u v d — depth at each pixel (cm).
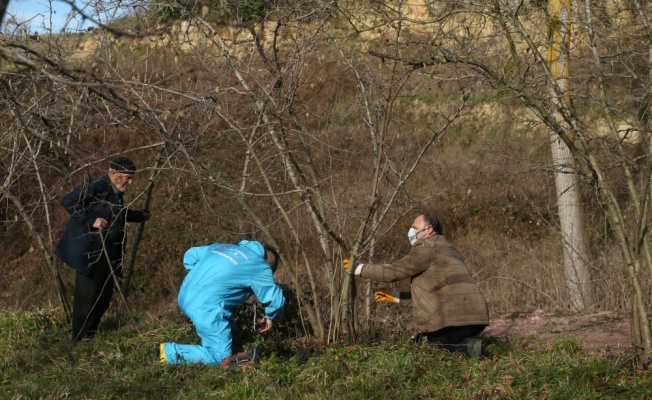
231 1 717
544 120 646
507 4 648
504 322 909
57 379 613
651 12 667
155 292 1161
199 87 710
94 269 730
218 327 632
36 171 784
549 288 1054
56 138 736
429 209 1352
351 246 695
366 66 713
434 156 1484
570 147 630
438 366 612
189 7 702
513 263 1192
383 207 756
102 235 730
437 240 680
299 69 696
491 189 1372
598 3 738
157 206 1209
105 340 732
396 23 843
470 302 661
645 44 691
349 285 674
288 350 655
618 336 766
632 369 604
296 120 691
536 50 631
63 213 1236
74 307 735
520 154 1336
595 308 972
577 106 746
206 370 616
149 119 646
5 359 670
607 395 556
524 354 667
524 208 1340
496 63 768
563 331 815
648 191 625
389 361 611
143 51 869
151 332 747
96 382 600
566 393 556
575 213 1007
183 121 662
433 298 666
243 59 793
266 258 668
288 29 705
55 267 812
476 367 609
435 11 814
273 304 636
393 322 715
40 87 627
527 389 565
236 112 770
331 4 690
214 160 810
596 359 619
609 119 641
